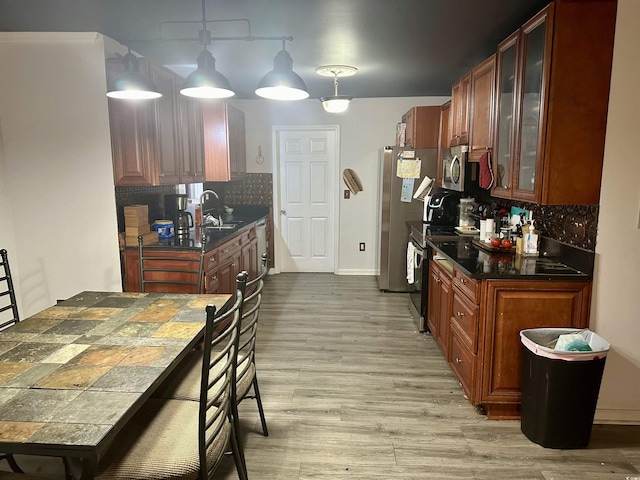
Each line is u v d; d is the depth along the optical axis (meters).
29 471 1.98
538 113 2.19
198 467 1.39
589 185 2.16
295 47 3.07
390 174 4.79
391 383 2.85
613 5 2.02
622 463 2.05
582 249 2.31
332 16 2.44
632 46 2.04
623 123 2.10
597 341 2.15
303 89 2.31
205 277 3.20
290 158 5.71
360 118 5.47
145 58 2.84
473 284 2.36
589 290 2.25
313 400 2.63
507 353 2.34
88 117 2.96
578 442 2.15
